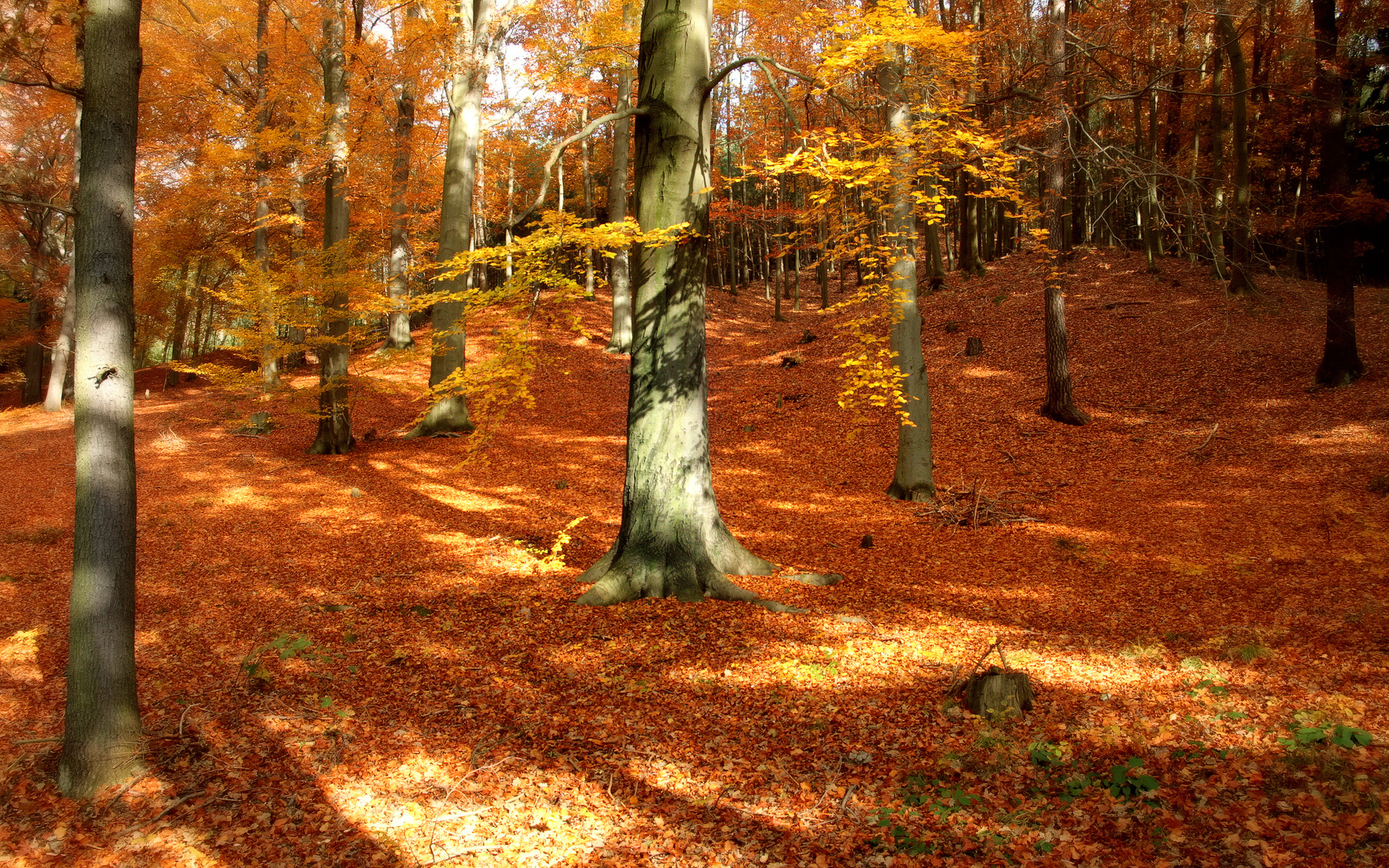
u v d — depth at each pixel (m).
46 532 10.92
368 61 16.16
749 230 36.88
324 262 13.55
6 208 23.05
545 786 4.97
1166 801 4.05
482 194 24.38
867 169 6.91
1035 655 6.26
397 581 8.95
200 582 8.94
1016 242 29.81
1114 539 9.77
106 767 5.05
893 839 4.11
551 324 7.41
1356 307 18.30
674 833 4.41
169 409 21.27
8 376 31.17
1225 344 17.12
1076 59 11.95
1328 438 12.62
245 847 4.48
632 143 32.03
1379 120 14.05
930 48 6.98
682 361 8.33
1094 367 17.73
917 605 7.78
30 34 4.76
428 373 22.41
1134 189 8.78
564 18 17.08
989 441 15.30
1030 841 3.93
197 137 20.31
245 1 20.08
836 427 17.06
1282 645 5.84
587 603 8.00
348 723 5.82
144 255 23.23
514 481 13.98
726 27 16.88
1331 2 13.50
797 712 5.65
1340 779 3.93
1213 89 19.09
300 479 13.97
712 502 8.67
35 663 6.85
